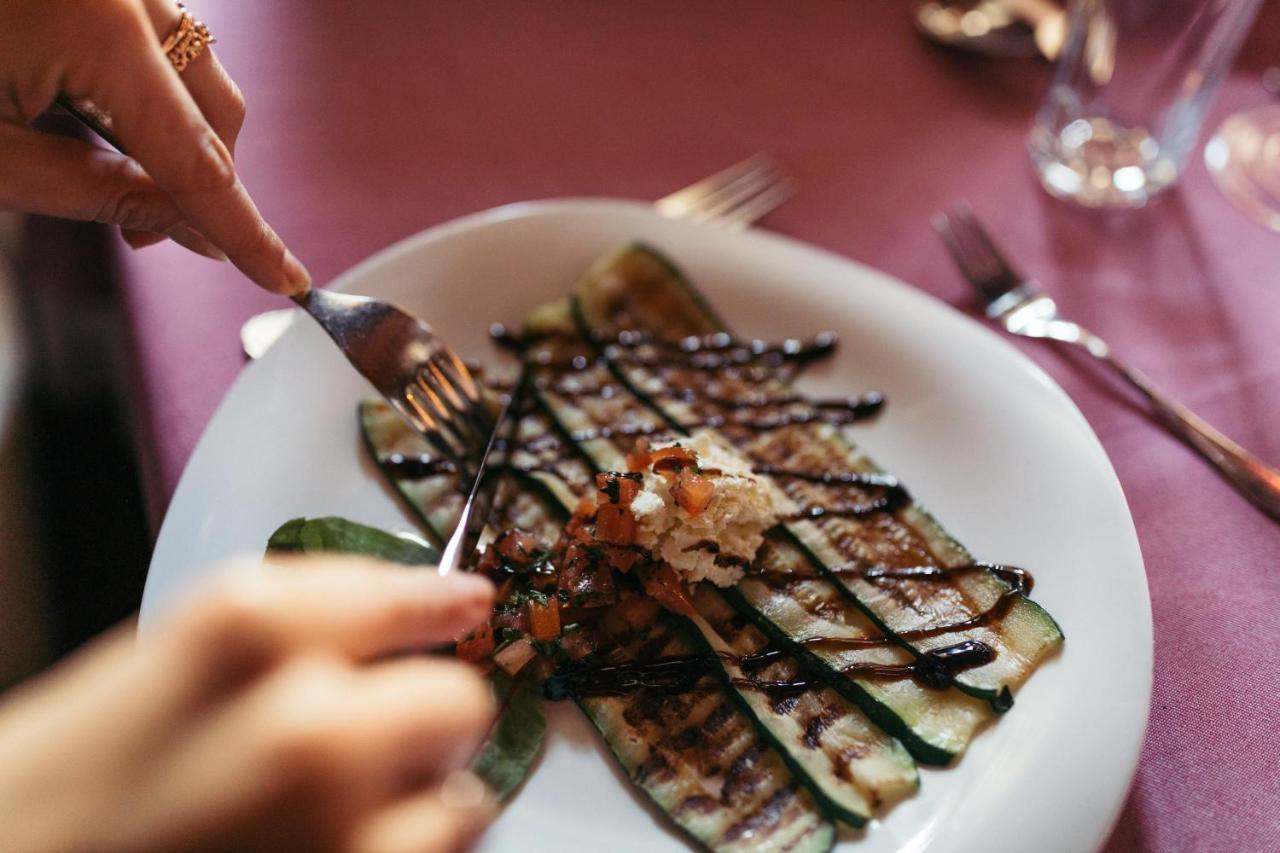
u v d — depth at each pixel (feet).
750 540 1.08
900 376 1.22
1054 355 1.29
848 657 1.02
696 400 1.22
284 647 0.54
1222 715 0.99
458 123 1.51
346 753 0.51
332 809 0.50
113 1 0.86
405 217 1.39
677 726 0.98
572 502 1.12
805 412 1.21
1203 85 1.43
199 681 0.52
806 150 1.51
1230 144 1.52
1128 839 0.92
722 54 1.64
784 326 1.28
